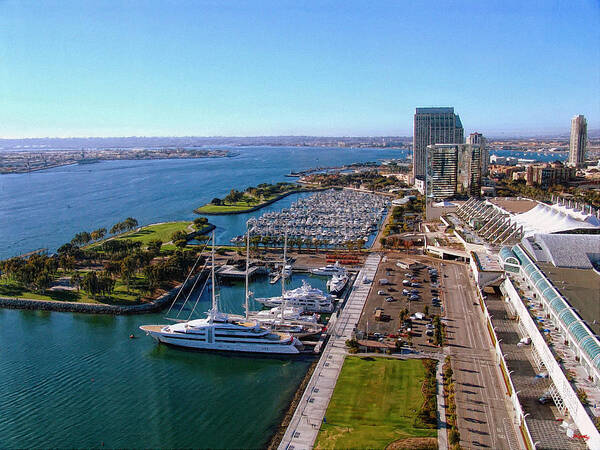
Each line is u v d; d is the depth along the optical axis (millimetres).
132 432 171250
